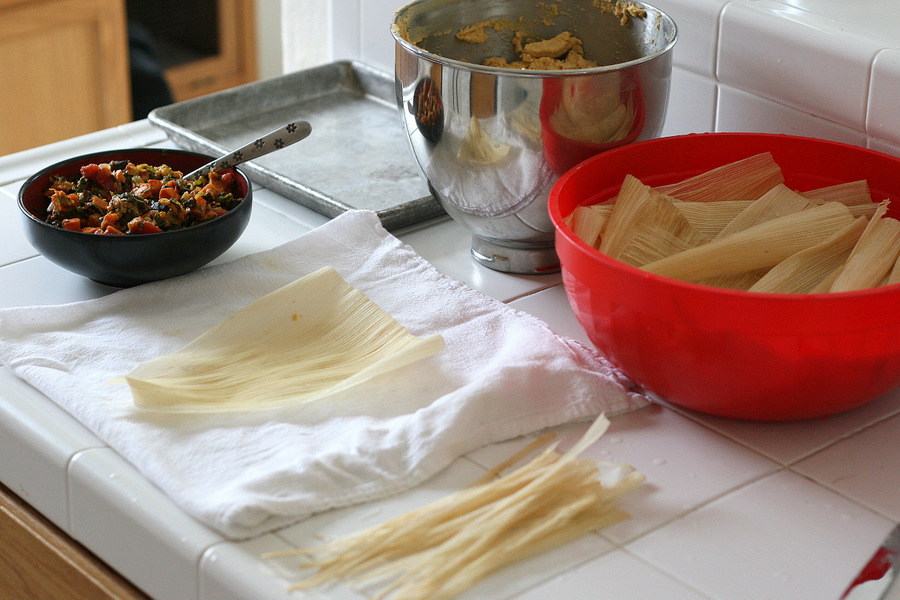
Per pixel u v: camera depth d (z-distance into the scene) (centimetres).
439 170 91
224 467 70
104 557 72
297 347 84
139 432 73
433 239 105
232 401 77
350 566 61
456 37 105
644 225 81
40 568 78
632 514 67
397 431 73
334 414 76
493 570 62
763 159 87
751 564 63
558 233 76
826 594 61
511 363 79
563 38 106
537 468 69
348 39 140
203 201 93
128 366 82
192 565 64
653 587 61
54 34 234
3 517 79
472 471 72
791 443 75
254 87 127
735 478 71
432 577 60
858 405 75
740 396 72
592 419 77
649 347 72
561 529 65
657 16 97
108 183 97
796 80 93
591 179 85
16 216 107
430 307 90
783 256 78
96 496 70
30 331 85
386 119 128
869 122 89
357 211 101
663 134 109
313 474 68
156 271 91
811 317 65
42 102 239
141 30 253
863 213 84
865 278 74
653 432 76
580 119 85
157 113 121
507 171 87
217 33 269
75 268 90
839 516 68
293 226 106
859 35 90
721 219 84
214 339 84
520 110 84
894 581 62
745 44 96
